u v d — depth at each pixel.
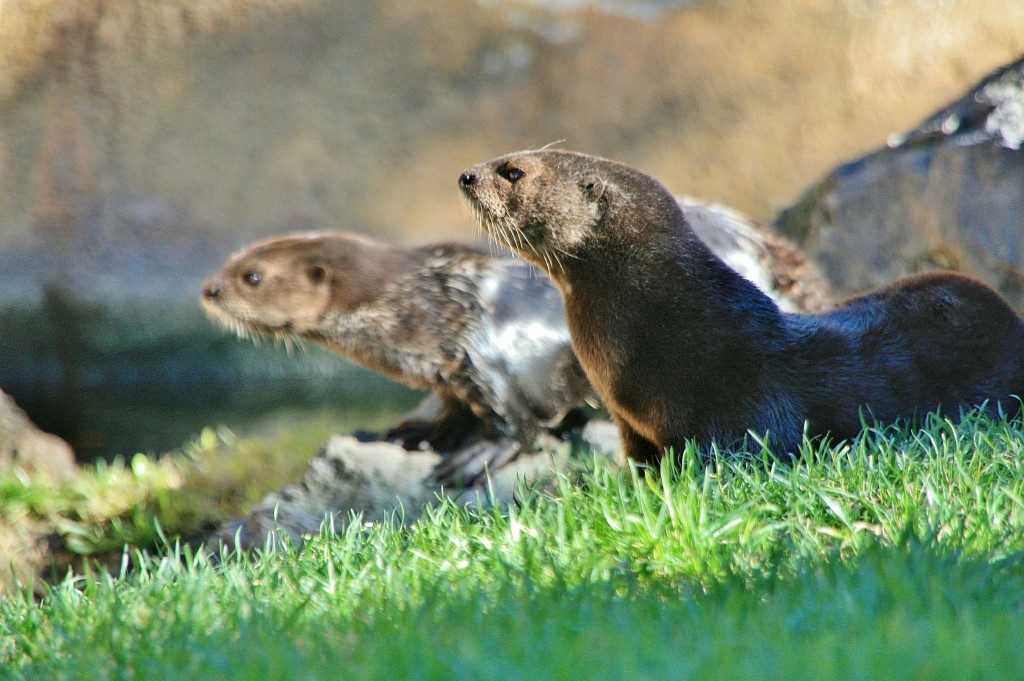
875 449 19.23
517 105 54.88
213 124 54.16
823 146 53.06
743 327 20.48
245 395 47.94
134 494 30.06
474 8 55.88
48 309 51.09
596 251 21.09
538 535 16.78
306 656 12.69
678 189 53.66
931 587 12.84
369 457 25.12
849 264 38.22
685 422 20.55
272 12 55.53
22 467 31.02
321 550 17.91
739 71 54.25
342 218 53.28
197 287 51.22
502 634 12.59
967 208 36.00
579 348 21.80
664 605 13.50
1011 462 18.16
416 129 54.53
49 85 53.97
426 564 16.55
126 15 54.91
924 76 52.53
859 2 53.16
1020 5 52.00
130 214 52.53
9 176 52.75
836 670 10.31
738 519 16.19
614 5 55.84
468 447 25.88
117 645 14.34
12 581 25.70
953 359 21.42
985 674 9.91
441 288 26.55
